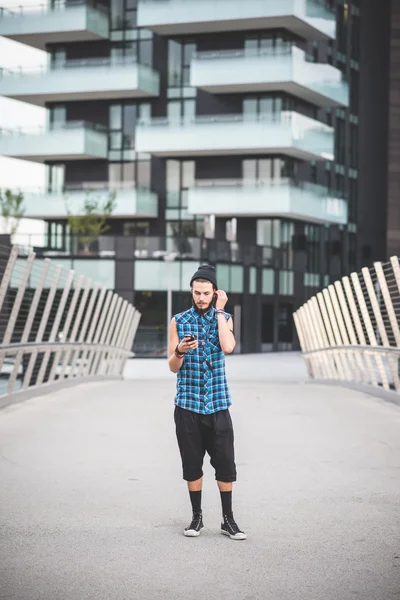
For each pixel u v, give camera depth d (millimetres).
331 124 59531
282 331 53875
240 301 48594
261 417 13133
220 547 5973
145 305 45125
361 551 5867
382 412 13875
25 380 15688
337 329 20188
